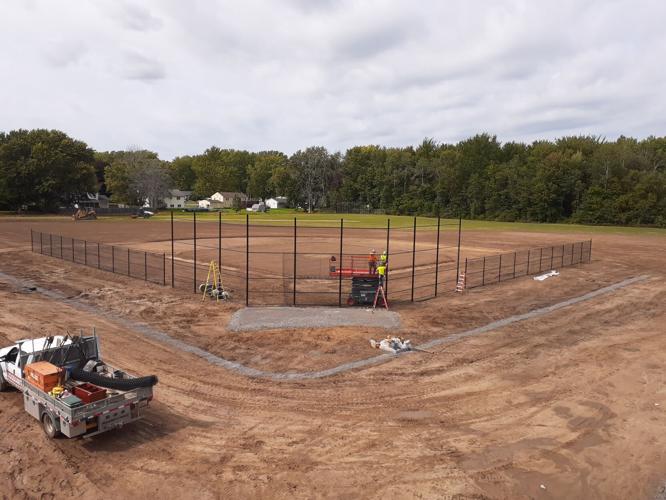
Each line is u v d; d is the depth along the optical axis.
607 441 11.02
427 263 38.06
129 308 22.70
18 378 11.95
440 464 9.86
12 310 21.64
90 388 11.02
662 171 104.19
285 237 56.62
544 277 32.84
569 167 102.56
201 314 21.64
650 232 74.38
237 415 11.98
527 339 18.97
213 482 9.09
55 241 49.53
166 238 54.44
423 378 14.63
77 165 102.38
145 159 131.62
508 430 11.42
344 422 11.67
